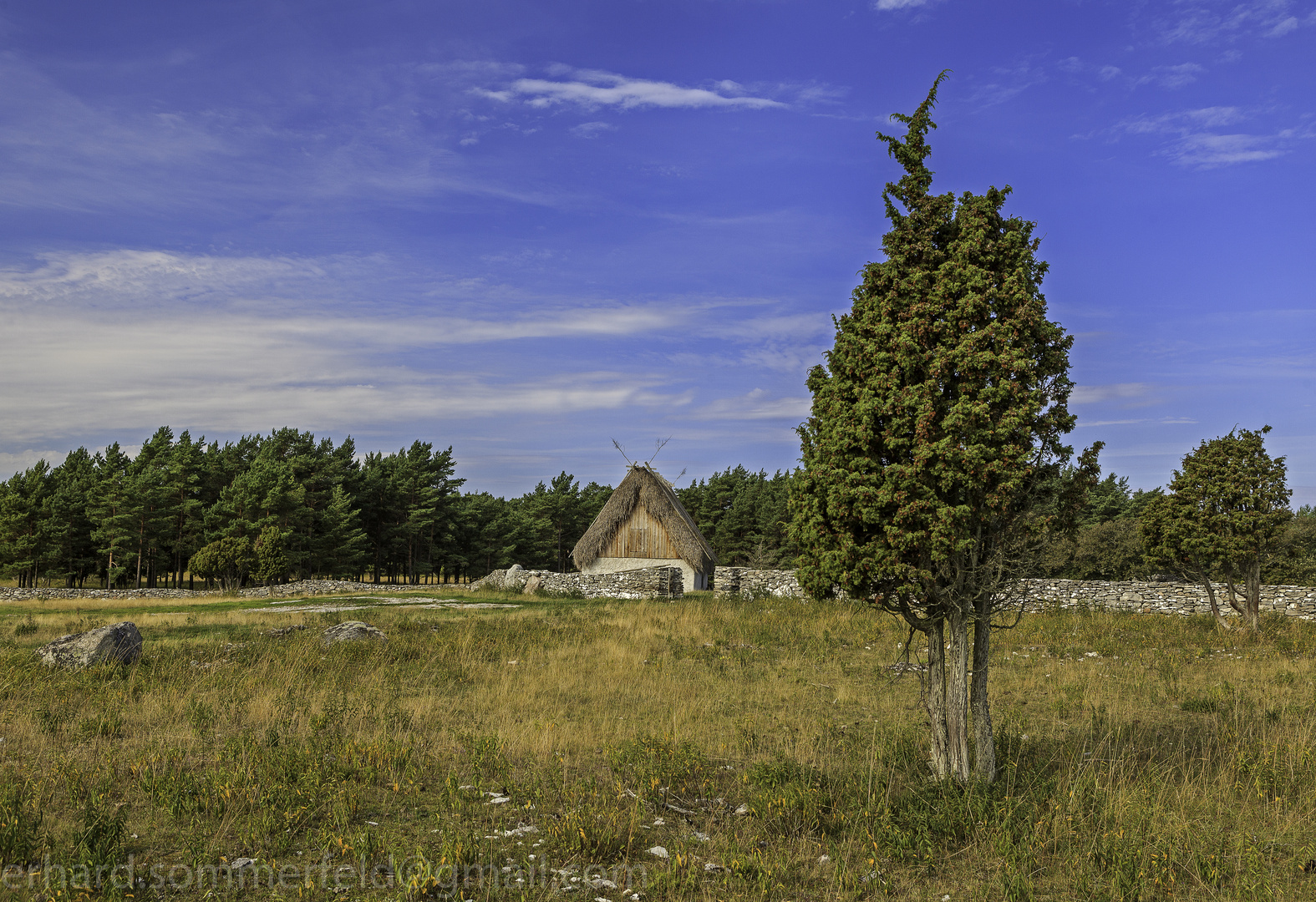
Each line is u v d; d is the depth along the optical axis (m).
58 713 11.37
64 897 5.56
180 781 8.09
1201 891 6.41
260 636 19.39
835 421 9.18
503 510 89.44
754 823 7.82
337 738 10.16
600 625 23.28
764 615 26.83
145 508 57.91
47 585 63.62
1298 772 9.07
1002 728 11.56
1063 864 6.91
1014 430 8.30
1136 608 28.12
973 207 8.95
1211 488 22.23
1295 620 25.17
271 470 60.31
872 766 9.20
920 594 9.00
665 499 41.06
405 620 23.31
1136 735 11.09
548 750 10.01
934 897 6.37
